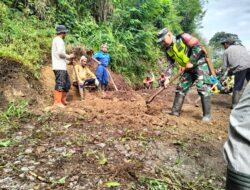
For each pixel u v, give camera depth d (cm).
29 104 534
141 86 1105
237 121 130
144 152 349
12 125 421
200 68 515
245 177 122
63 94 573
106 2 1091
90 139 375
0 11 730
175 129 450
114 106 563
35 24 819
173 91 938
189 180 301
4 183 271
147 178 288
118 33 1089
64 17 938
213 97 819
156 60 1332
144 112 545
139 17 1208
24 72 586
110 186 269
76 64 727
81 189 264
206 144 394
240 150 125
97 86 725
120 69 1019
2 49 601
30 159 318
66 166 304
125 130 416
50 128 414
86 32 970
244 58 630
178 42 511
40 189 263
